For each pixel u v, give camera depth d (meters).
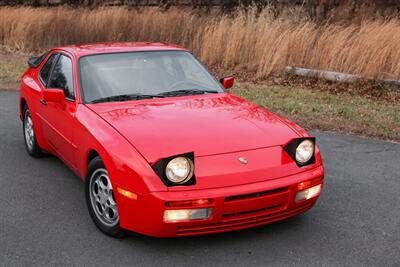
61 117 4.66
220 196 3.38
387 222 4.21
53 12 17.34
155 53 5.10
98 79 4.64
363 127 7.50
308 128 7.52
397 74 10.45
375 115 8.27
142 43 5.43
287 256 3.61
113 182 3.59
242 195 3.44
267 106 8.88
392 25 11.21
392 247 3.76
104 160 3.69
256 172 3.54
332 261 3.54
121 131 3.81
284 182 3.58
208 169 3.48
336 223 4.17
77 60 4.82
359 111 8.55
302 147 3.78
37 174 5.37
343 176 5.37
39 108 5.32
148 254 3.64
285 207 3.66
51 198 4.71
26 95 5.74
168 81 4.81
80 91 4.54
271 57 12.08
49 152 5.54
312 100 9.50
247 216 3.54
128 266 3.48
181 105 4.39
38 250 3.70
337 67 11.38
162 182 3.39
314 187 3.79
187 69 5.06
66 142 4.58
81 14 16.97
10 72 12.47
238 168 3.52
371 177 5.34
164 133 3.77
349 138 6.95
